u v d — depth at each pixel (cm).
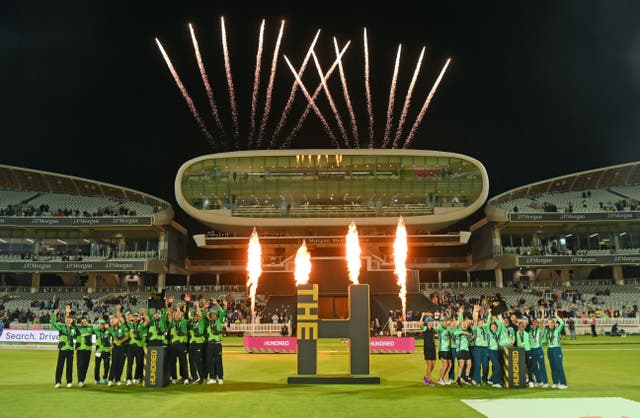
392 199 7175
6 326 4984
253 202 7188
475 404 1477
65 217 7000
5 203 7525
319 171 7031
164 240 7575
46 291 7262
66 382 1925
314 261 6888
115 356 1897
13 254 7431
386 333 5019
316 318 1952
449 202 7144
